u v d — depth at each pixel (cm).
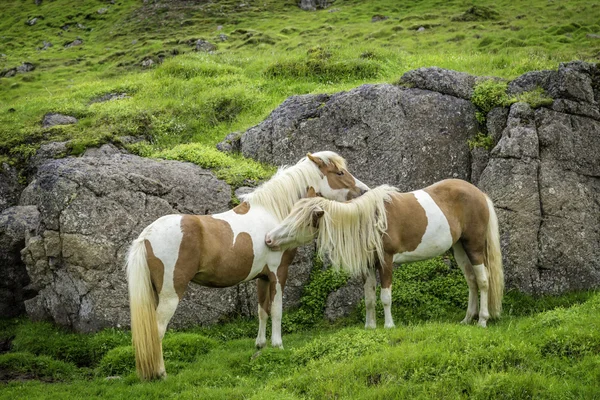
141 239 695
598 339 645
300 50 2233
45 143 1373
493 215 873
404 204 826
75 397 678
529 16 2477
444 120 1157
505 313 910
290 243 770
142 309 673
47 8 3981
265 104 1631
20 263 1088
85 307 940
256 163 1238
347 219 780
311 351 730
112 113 1605
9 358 832
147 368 689
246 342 855
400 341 713
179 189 1036
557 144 1035
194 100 1703
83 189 970
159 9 3612
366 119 1172
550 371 612
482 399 570
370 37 2456
